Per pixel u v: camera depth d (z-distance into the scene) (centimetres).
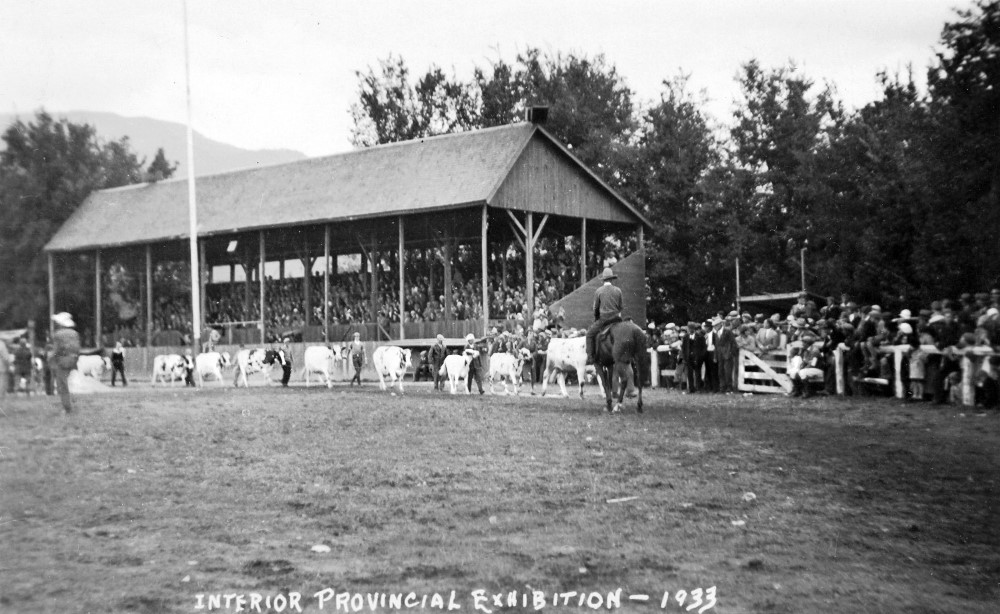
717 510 1441
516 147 5188
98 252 7075
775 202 5991
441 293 5950
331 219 5628
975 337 2619
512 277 6006
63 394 3072
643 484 1633
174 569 1149
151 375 6700
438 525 1355
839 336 3259
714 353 3622
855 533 1309
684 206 6369
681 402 3097
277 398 3619
